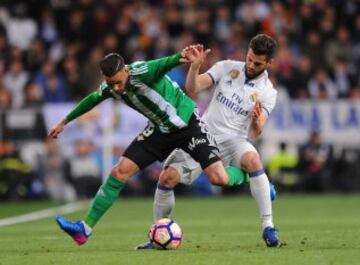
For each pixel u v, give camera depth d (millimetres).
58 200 67062
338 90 73812
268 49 29797
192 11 78062
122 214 52562
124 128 67312
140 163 29391
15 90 73438
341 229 37562
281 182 68375
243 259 25562
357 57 77625
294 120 69750
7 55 76312
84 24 78062
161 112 29047
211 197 68125
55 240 34531
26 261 26141
